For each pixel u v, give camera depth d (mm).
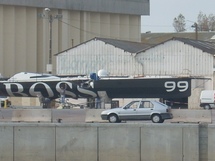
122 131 107875
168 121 133250
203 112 127000
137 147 107312
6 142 111438
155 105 130000
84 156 109125
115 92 182000
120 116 130625
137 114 130250
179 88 179000
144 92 180625
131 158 107500
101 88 182000
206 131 105312
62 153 109812
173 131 106000
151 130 106875
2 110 139625
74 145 109438
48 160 110062
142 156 107125
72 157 109500
